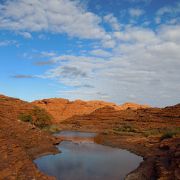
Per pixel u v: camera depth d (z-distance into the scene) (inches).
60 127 2942.9
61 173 785.6
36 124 2170.3
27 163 793.6
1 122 1105.4
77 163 936.3
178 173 622.8
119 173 799.1
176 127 2097.7
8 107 2030.0
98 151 1237.7
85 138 1884.8
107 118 3289.9
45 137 1363.2
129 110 3400.6
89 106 5073.8
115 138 1745.8
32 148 1097.4
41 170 818.8
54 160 981.8
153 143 1337.4
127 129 2225.6
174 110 2583.7
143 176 738.2
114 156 1099.3
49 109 4736.7
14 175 654.5
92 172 807.1
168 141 1168.8
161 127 2226.9
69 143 1540.4
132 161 989.2
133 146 1344.7
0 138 881.5
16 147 882.1
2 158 730.2
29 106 2284.7
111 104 5349.4
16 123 1245.1
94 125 3184.1
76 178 733.9
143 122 2610.7
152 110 2901.1
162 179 643.5
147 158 986.1
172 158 780.6
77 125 3304.6
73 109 4862.2
